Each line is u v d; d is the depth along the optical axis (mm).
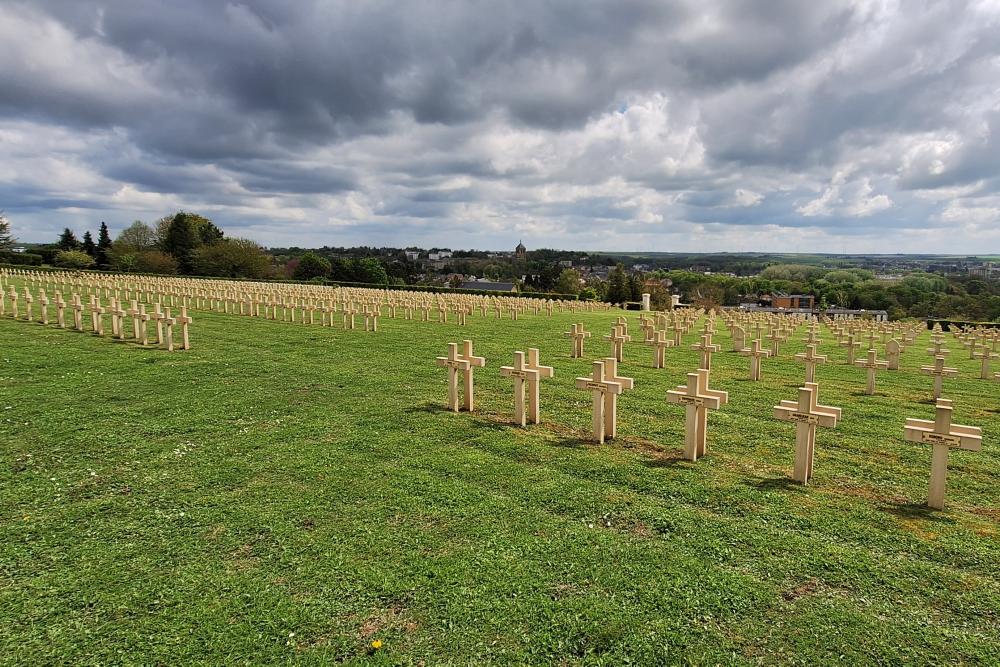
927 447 7215
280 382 10219
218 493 5449
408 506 5203
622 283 52281
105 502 5227
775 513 5180
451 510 5137
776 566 4277
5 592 3855
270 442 6938
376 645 3371
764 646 3424
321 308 19422
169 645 3373
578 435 7469
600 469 6195
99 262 75812
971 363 15797
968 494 5730
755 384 11414
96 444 6746
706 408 6598
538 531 4773
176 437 7078
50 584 3951
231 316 20891
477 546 4512
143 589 3910
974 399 10422
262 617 3625
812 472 6137
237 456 6445
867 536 4770
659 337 13047
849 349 14109
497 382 10703
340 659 3271
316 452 6602
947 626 3625
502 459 6461
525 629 3541
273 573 4113
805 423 5832
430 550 4445
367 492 5500
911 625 3627
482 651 3350
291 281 58406
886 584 4070
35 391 9031
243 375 10734
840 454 6863
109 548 4434
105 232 82250
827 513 5199
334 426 7645
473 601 3805
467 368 8414
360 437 7180
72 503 5199
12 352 12047
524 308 29562
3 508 5082
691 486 5766
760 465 6441
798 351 17375
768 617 3688
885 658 3332
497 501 5344
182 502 5246
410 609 3725
